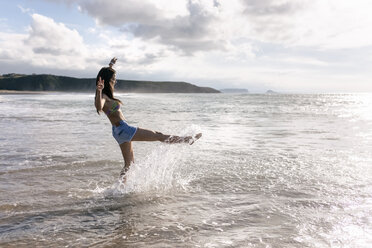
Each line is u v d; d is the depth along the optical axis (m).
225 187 4.23
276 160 5.83
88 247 2.51
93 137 8.60
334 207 3.40
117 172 5.04
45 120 13.30
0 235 2.75
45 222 3.05
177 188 4.21
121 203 3.62
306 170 5.08
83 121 12.98
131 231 2.83
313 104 33.81
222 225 2.94
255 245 2.51
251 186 4.26
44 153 6.42
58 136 8.77
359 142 7.80
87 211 3.36
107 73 4.48
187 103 34.31
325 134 9.30
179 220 3.09
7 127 10.84
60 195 3.91
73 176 4.79
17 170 5.05
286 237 2.66
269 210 3.33
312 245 2.50
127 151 4.58
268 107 26.05
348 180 4.47
